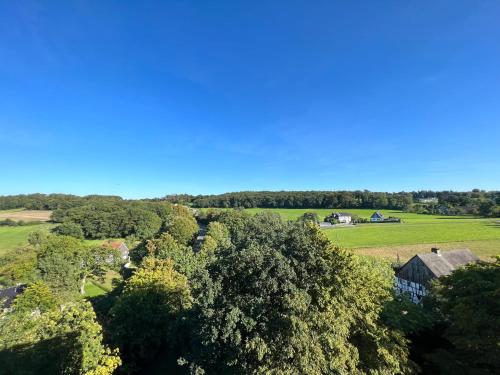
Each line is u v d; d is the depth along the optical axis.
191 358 18.95
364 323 18.30
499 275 16.14
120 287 43.31
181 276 39.75
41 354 20.05
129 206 129.00
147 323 27.95
